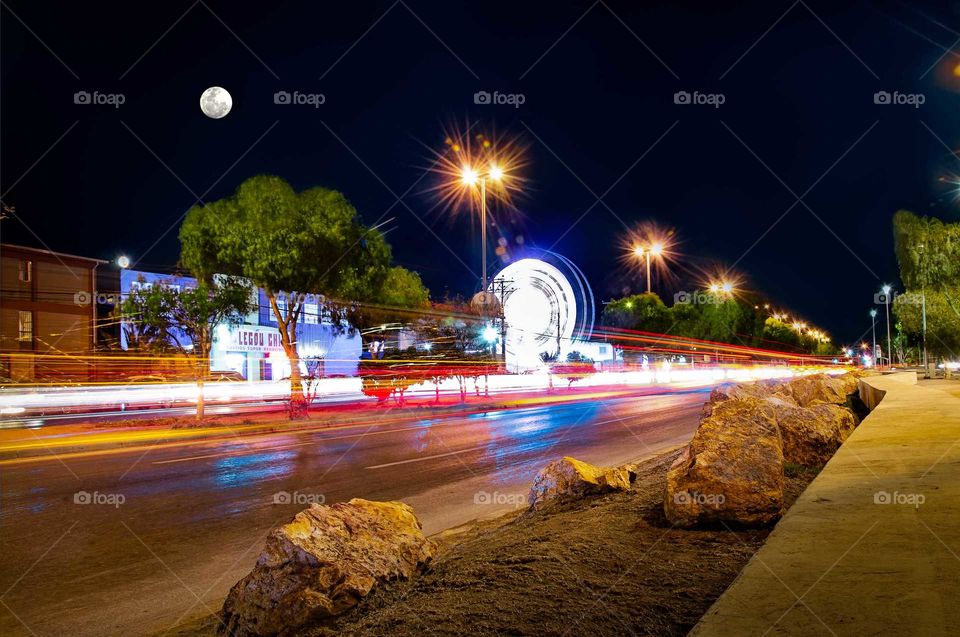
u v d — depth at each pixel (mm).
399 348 34531
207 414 25875
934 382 30500
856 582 3109
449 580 4875
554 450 14586
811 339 142875
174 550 7105
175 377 35500
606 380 58500
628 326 73125
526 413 25531
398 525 5492
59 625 5148
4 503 9422
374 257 23953
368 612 4480
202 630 4984
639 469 10867
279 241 21766
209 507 9086
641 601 4098
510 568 5000
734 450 5898
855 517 4305
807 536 3910
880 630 2568
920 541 3727
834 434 8398
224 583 6094
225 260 21859
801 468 7902
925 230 31266
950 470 5766
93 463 13359
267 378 46656
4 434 19141
